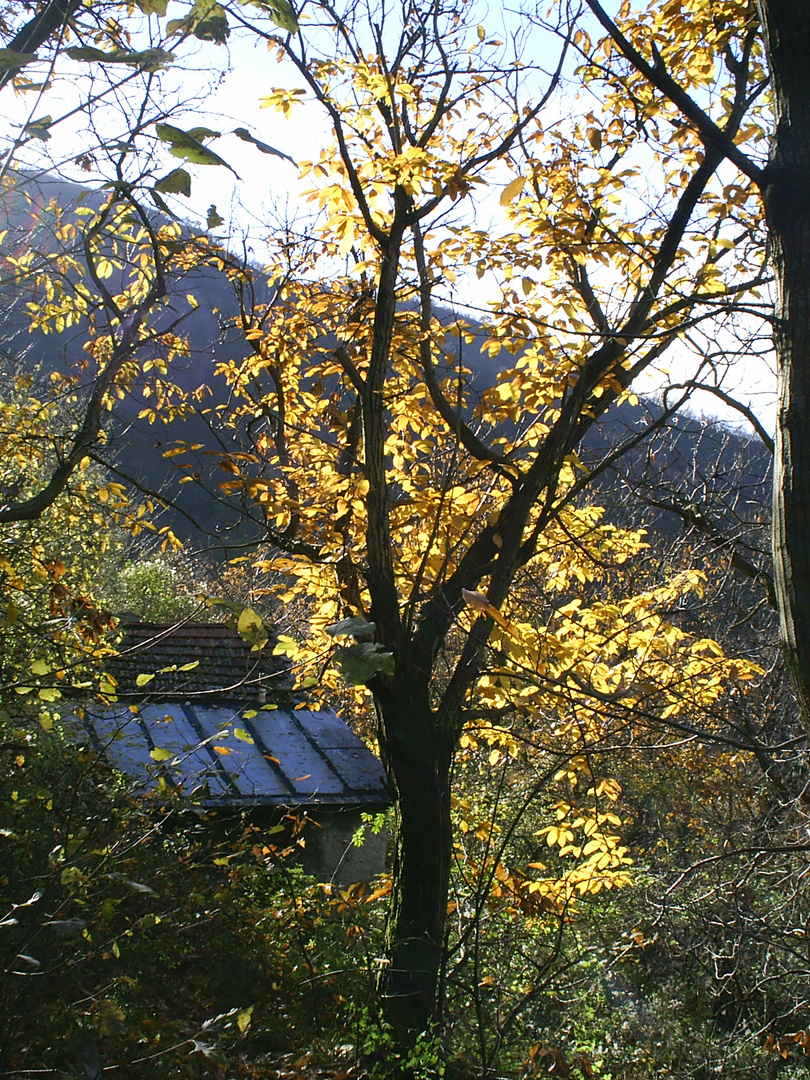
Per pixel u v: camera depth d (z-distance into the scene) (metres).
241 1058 4.43
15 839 4.21
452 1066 4.98
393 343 6.21
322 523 5.71
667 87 3.32
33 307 5.33
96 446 4.59
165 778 5.59
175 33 1.66
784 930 7.07
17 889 4.11
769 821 8.35
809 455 3.00
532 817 9.19
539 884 6.13
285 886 6.97
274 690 3.86
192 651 10.33
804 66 3.11
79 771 5.27
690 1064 7.28
